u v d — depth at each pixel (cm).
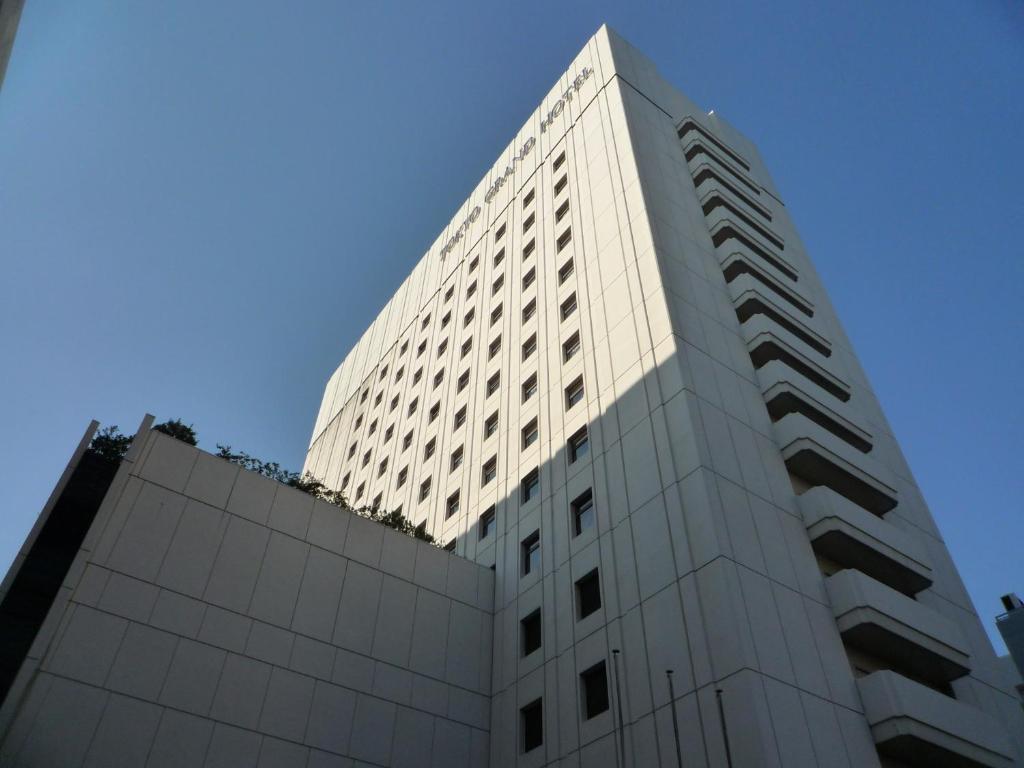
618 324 3562
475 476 4053
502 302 4825
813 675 2320
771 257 4194
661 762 2241
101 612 2466
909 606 2638
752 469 2859
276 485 3173
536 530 3359
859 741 2248
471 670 3158
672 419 2927
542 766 2648
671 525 2673
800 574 2617
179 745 2367
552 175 5072
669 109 5119
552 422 3634
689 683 2297
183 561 2738
